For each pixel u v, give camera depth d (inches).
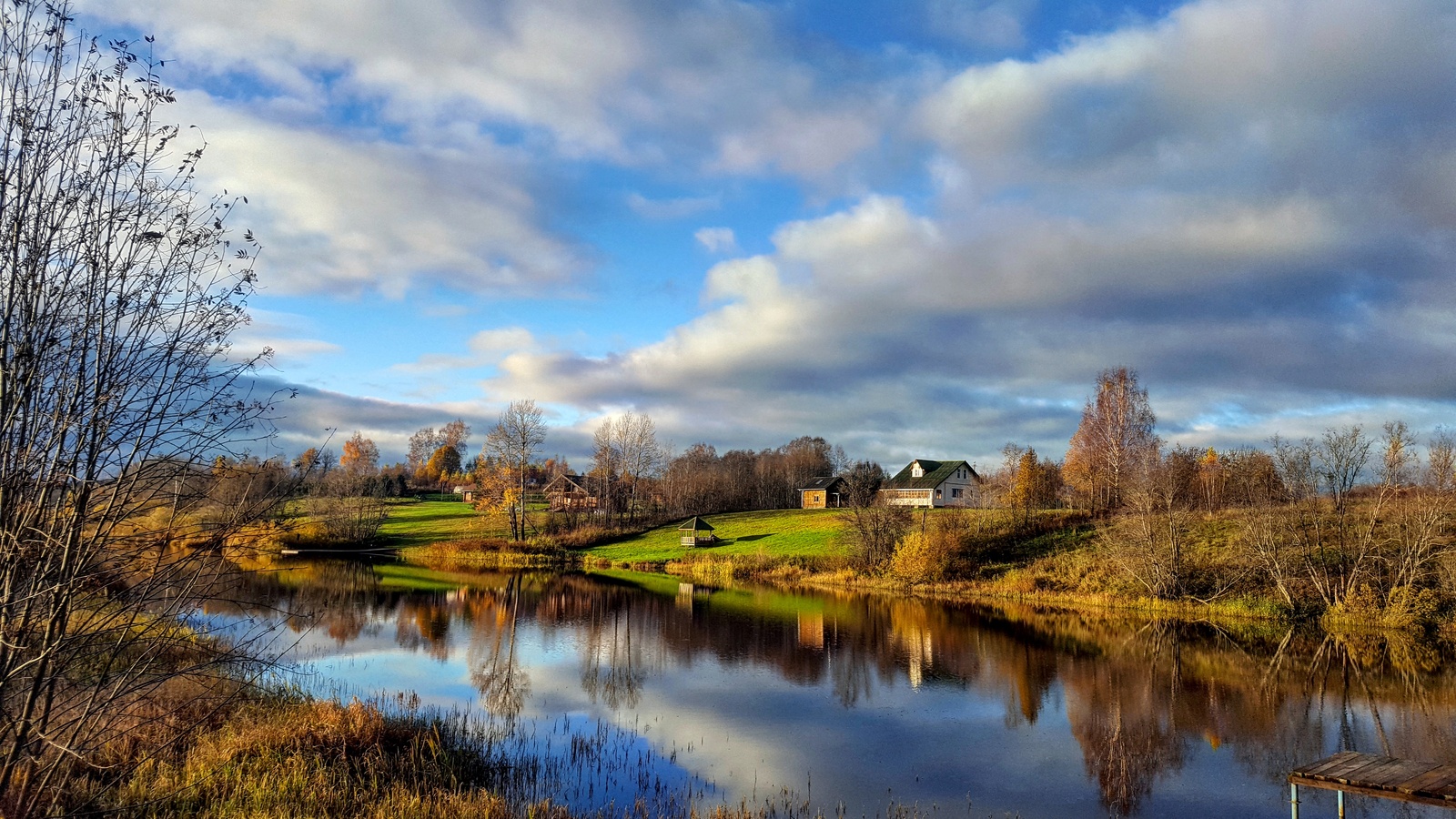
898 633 1339.8
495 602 1688.0
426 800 485.1
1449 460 1497.3
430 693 885.2
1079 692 955.3
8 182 239.9
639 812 550.9
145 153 261.3
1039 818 585.9
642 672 1031.6
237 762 510.9
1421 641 1294.3
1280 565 1520.7
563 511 3454.7
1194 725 819.4
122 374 254.8
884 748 736.3
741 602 1744.6
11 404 241.6
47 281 246.4
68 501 254.1
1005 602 1748.3
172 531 275.1
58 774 357.1
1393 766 432.8
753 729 786.8
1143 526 1690.5
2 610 238.7
